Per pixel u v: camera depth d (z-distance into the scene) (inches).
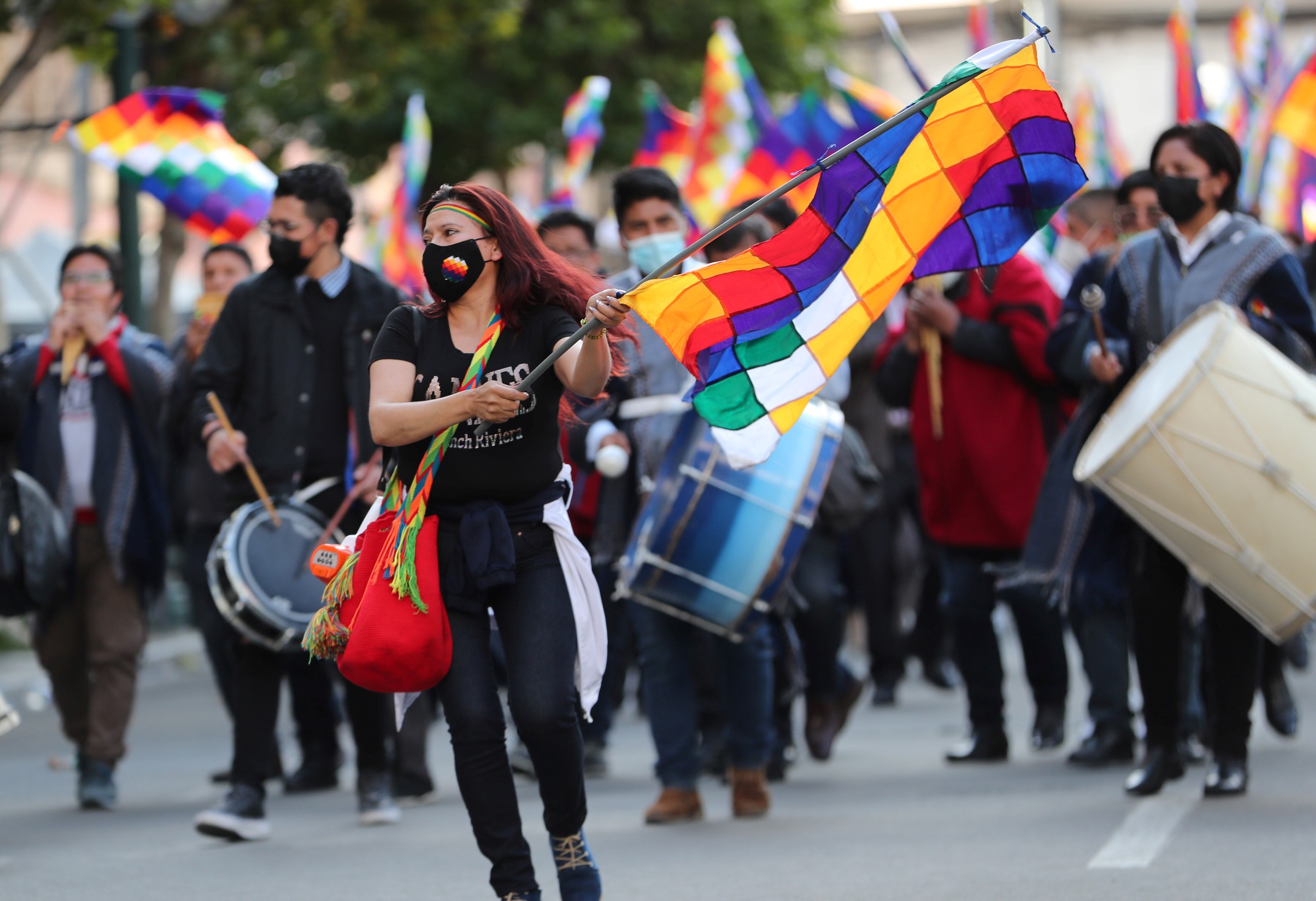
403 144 1546.5
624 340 569.3
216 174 1079.6
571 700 534.6
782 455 756.0
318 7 1956.2
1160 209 802.2
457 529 541.3
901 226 558.6
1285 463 711.7
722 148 1583.4
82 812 900.0
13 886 695.1
